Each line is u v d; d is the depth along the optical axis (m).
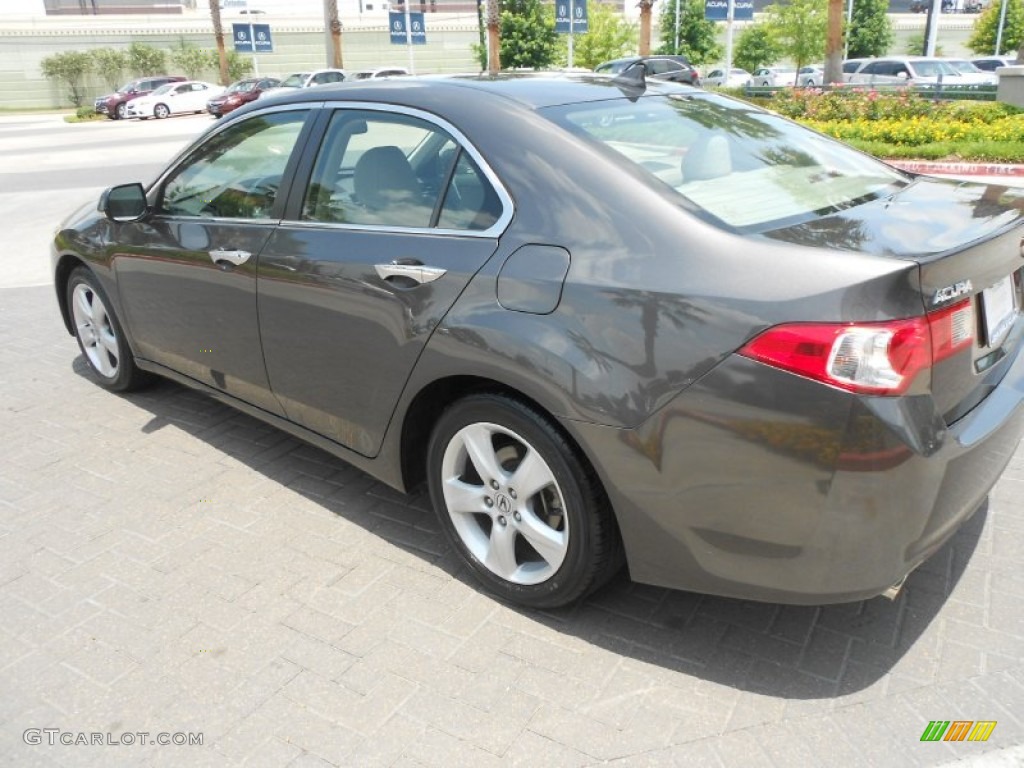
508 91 3.05
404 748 2.33
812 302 2.13
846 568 2.25
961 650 2.62
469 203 2.82
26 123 37.59
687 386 2.28
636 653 2.67
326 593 3.01
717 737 2.33
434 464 3.00
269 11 60.59
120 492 3.74
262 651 2.72
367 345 3.03
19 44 50.41
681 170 2.70
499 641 2.74
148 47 51.84
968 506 2.43
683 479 2.34
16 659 2.71
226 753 2.33
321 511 3.56
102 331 4.73
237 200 3.66
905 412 2.13
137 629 2.84
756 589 2.37
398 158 3.06
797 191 2.76
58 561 3.23
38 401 4.79
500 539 2.86
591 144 2.69
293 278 3.26
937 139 14.48
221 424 4.43
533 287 2.56
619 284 2.41
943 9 69.25
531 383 2.53
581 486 2.56
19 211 11.41
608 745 2.32
